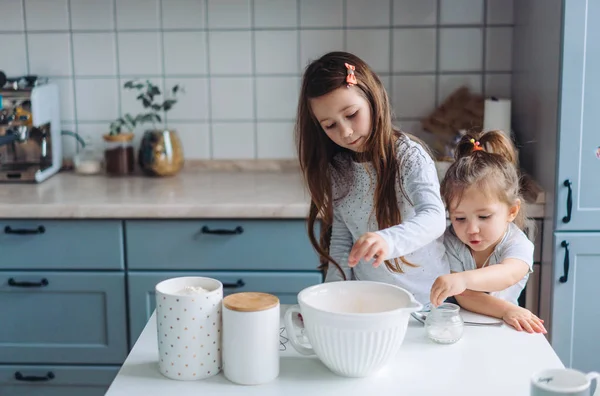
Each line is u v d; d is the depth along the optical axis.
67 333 2.65
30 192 2.75
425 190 1.56
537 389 1.07
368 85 1.56
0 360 2.67
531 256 1.64
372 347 1.27
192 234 2.57
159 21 3.06
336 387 1.28
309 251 2.57
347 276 1.85
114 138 3.00
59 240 2.59
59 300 2.62
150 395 1.26
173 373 1.31
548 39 2.53
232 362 1.29
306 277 2.58
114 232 2.58
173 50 3.08
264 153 3.15
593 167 2.45
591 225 2.48
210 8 3.04
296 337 1.49
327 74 1.53
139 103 3.12
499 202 1.62
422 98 3.06
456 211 1.65
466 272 1.51
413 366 1.35
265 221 2.56
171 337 1.30
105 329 2.64
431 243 1.76
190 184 2.88
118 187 2.83
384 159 1.62
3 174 2.88
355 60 1.58
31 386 2.69
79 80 3.11
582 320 2.54
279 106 3.11
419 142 1.73
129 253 2.59
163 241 2.58
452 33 3.02
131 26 3.06
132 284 2.60
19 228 2.58
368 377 1.31
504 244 1.67
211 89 3.10
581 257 2.50
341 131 1.56
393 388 1.27
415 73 3.04
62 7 3.05
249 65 3.08
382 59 3.04
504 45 3.01
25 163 2.99
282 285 2.58
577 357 2.56
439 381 1.30
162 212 2.53
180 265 2.60
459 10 3.00
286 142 3.13
